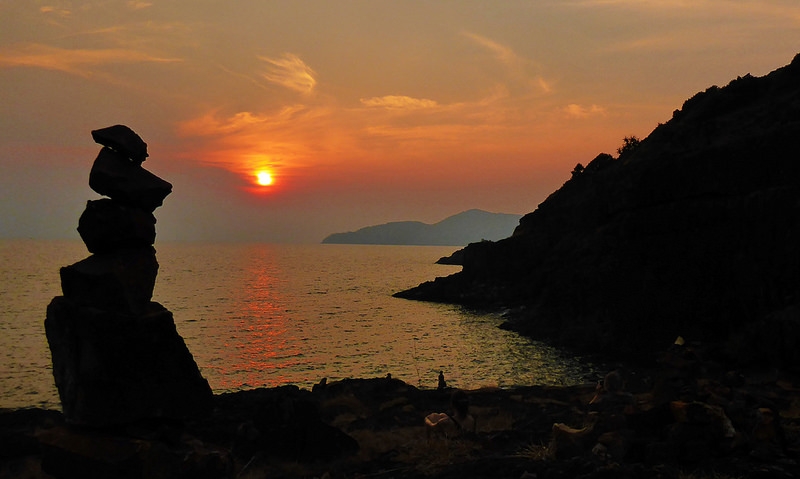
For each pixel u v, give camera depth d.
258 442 14.41
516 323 82.62
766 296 54.34
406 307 119.50
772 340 33.94
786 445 10.78
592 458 10.45
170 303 129.88
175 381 11.40
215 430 15.41
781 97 72.06
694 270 60.91
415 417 19.14
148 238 11.44
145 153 11.65
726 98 76.81
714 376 16.23
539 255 108.56
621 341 62.75
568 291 74.88
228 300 138.88
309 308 121.12
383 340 74.88
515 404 20.11
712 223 61.00
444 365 54.94
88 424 10.94
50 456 11.05
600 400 16.77
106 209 11.10
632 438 10.73
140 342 11.05
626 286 66.12
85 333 10.83
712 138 68.25
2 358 61.94
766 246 55.78
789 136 58.62
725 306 57.66
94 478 10.76
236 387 47.84
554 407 19.19
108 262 11.14
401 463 12.62
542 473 9.88
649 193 67.06
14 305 121.94
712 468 9.69
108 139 11.16
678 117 88.94
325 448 14.32
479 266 124.31
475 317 98.56
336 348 68.56
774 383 22.19
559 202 114.19
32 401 42.41
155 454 11.02
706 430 10.43
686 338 58.59
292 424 14.57
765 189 58.03
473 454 12.29
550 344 68.00
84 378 10.88
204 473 11.80
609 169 91.38
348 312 112.69
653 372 23.17
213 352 66.38
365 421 18.55
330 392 23.70
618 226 71.00
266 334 82.31
